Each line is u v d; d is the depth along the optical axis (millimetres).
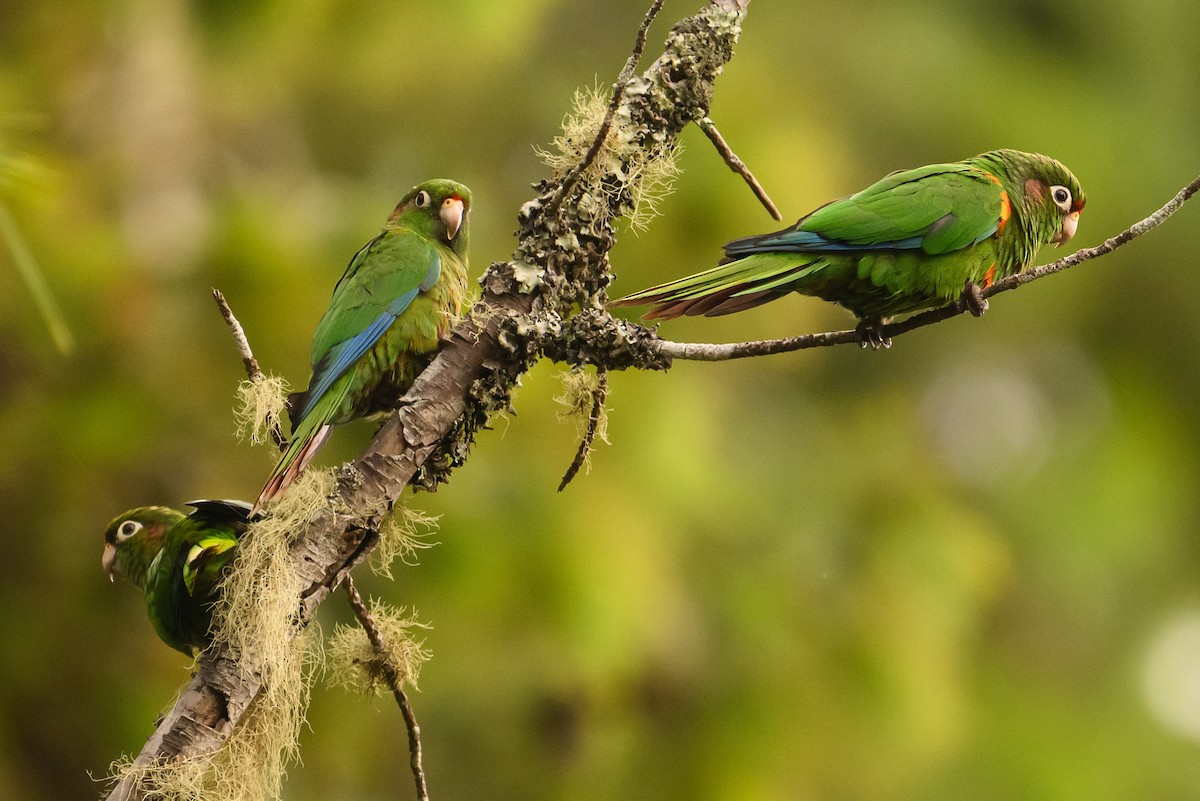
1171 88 16406
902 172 7582
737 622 11273
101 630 9258
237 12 10102
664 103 6047
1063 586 17094
